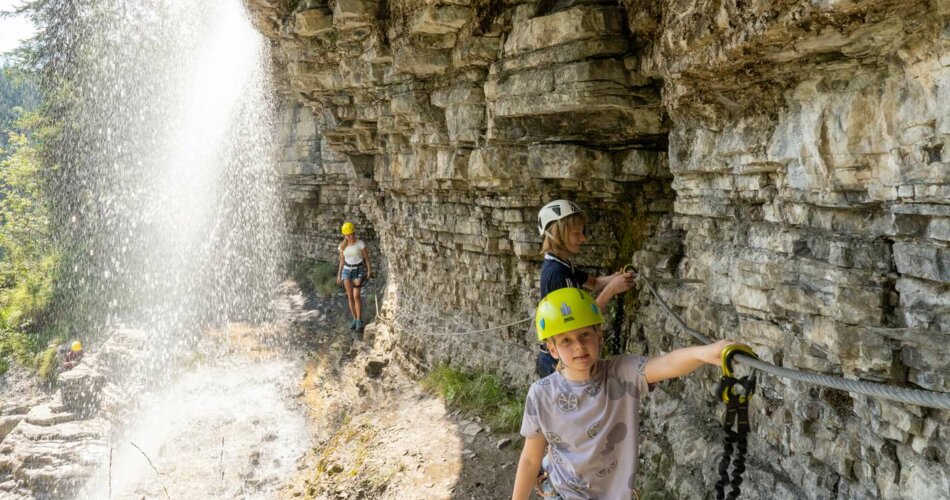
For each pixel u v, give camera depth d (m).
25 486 9.89
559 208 4.04
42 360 19.27
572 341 2.34
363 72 7.64
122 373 13.13
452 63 6.47
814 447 3.37
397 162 8.53
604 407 2.36
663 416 5.19
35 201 23.77
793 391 3.49
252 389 11.34
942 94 2.30
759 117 3.60
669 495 4.71
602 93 4.91
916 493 2.65
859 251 2.95
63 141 23.44
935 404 1.60
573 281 4.03
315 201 19.48
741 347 2.02
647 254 5.50
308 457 8.34
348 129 9.34
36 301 21.95
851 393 3.04
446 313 8.88
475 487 5.66
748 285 3.82
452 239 8.22
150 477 8.57
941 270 2.49
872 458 2.96
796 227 3.50
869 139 2.75
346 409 9.34
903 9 2.31
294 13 7.80
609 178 5.64
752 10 2.94
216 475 8.29
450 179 7.23
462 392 7.48
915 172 2.51
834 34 2.62
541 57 5.26
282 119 19.58
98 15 22.03
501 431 6.55
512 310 7.42
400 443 6.77
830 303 3.10
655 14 4.32
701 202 4.59
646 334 5.59
